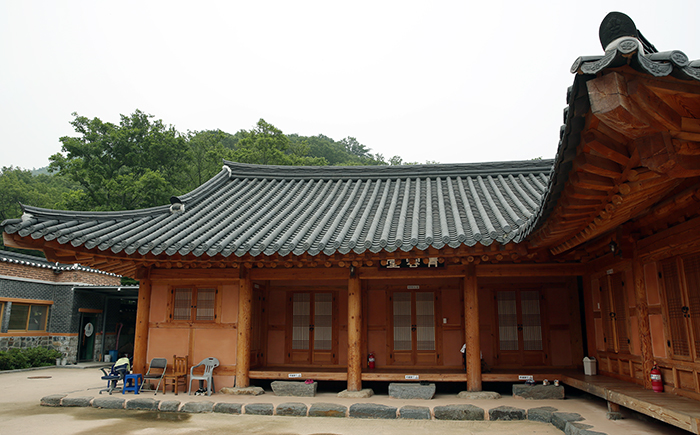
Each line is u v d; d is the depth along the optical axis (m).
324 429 7.64
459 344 11.41
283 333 11.98
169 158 31.66
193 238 9.73
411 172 13.98
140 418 8.44
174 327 10.78
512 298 11.62
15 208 34.12
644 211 7.22
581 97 3.52
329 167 14.34
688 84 3.19
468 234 9.05
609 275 9.31
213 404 8.95
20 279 19.28
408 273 10.15
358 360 9.98
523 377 9.77
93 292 21.94
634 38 2.96
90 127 30.66
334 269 10.46
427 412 8.36
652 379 7.39
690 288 6.57
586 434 6.56
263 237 9.86
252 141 34.16
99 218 10.27
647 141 3.77
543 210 5.98
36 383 14.15
